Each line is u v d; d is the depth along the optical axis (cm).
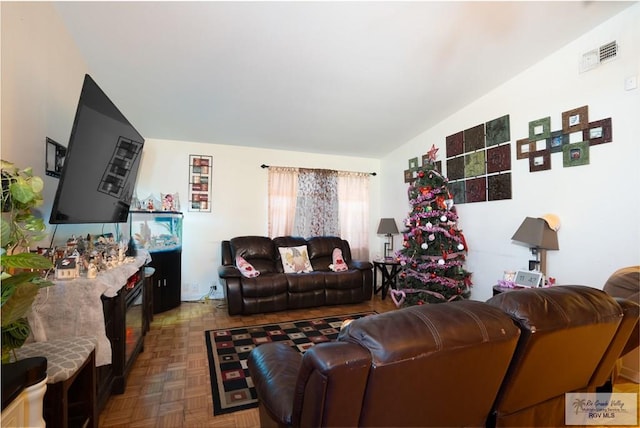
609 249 236
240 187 468
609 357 143
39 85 178
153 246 381
